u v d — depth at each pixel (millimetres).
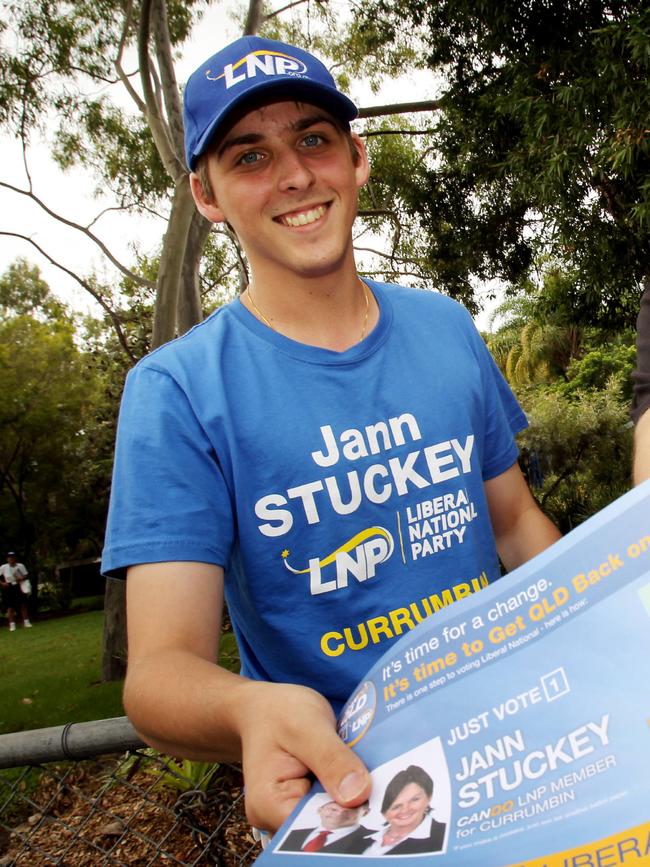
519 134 9227
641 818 486
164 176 11961
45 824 3279
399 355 1180
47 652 12250
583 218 8352
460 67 9859
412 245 13094
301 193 1127
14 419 22781
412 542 1093
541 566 665
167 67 9570
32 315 25094
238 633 1195
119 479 1040
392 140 12328
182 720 813
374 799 619
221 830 2111
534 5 7453
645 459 1183
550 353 24688
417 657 710
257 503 1053
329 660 1046
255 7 9578
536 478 14438
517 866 499
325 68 1218
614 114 6242
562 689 596
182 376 1084
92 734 1614
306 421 1088
